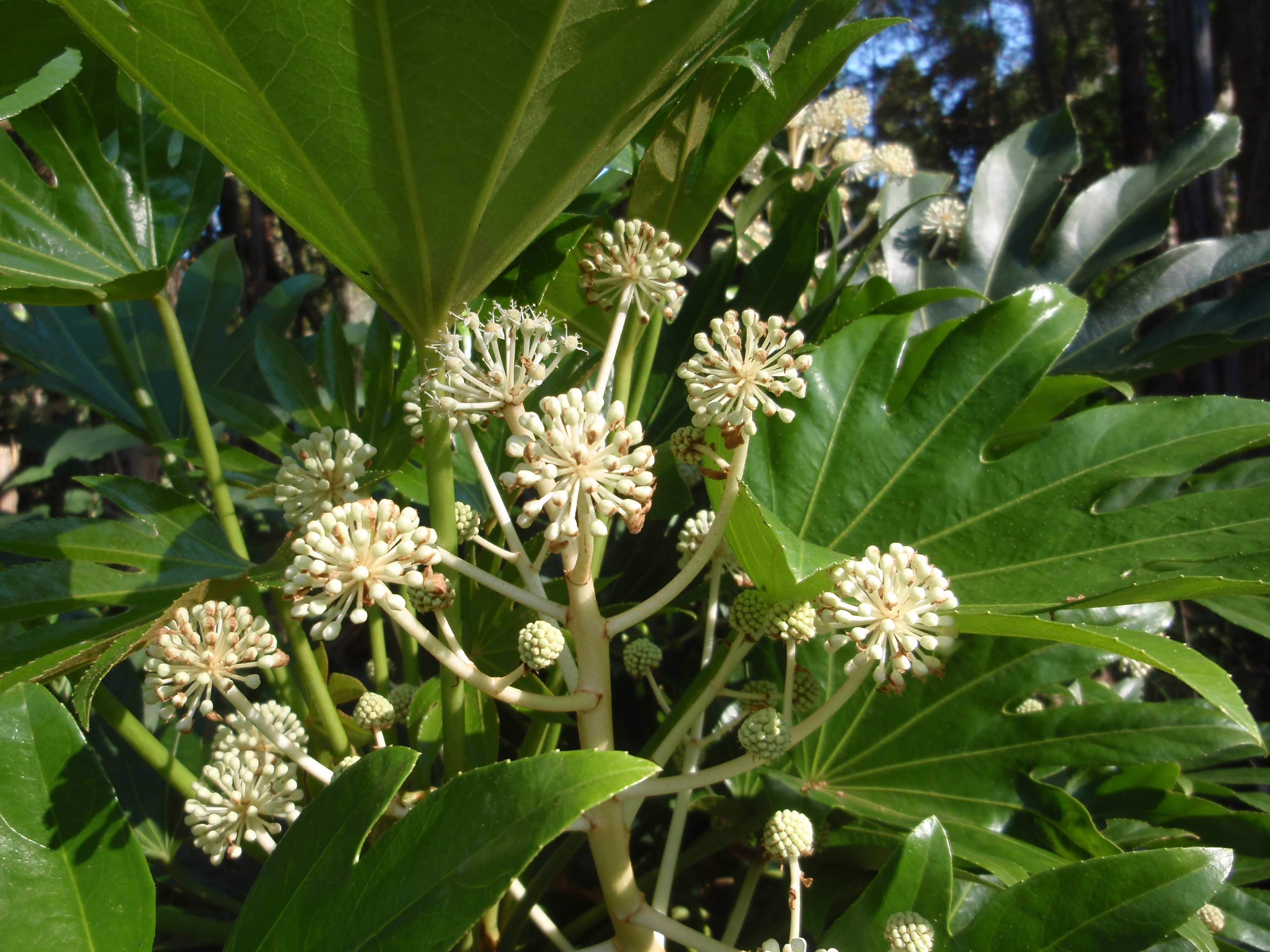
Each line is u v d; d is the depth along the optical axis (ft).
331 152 0.82
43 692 0.91
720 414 0.82
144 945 0.86
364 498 0.95
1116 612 1.25
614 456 0.78
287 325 1.99
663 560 1.64
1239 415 1.01
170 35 0.76
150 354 1.85
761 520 0.83
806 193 1.48
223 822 0.91
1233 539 0.93
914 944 0.81
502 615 1.18
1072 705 1.09
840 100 2.45
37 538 1.03
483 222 0.89
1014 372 1.09
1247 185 3.69
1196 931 0.90
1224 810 1.16
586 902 1.39
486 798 0.66
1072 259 2.00
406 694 1.26
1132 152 4.66
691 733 1.01
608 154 0.90
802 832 0.87
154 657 0.85
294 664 1.25
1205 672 0.73
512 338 0.87
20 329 1.71
